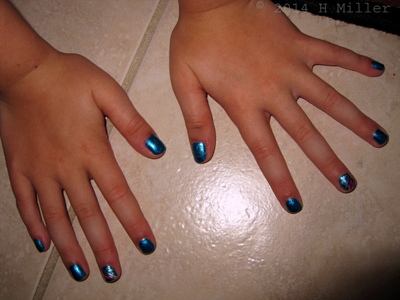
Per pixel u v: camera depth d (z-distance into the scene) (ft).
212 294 0.69
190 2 0.67
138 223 0.71
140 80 0.75
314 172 0.71
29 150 0.73
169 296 0.70
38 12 0.78
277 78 0.69
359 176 0.70
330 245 0.69
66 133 0.71
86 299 0.71
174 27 0.73
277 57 0.69
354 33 0.73
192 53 0.70
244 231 0.71
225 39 0.69
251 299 0.69
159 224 0.72
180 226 0.72
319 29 0.74
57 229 0.73
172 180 0.73
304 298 0.68
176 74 0.71
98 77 0.72
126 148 0.74
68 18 0.78
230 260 0.70
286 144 0.72
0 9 0.63
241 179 0.72
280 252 0.70
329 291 0.68
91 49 0.77
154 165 0.73
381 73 0.71
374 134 0.69
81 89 0.71
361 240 0.69
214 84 0.70
